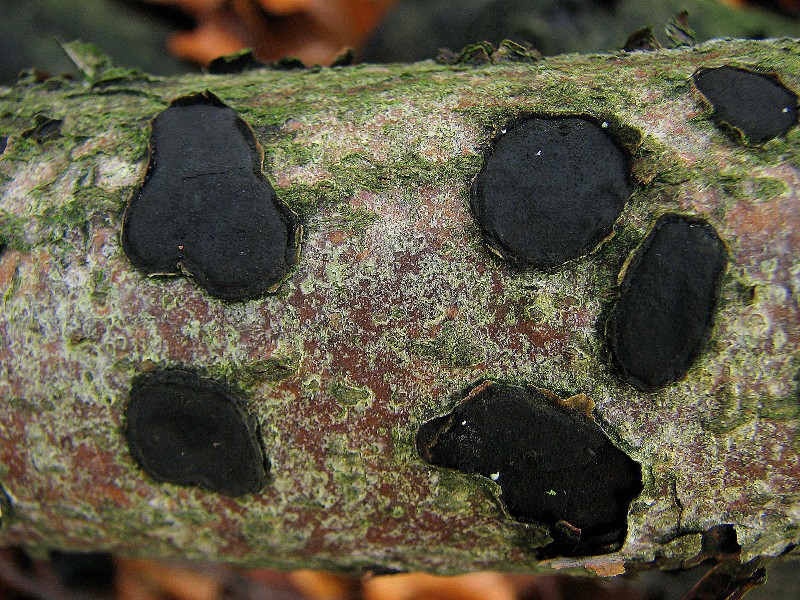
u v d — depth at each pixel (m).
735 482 0.09
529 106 0.09
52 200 0.09
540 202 0.09
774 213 0.09
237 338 0.09
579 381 0.09
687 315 0.09
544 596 0.16
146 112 0.10
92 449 0.09
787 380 0.09
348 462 0.09
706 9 0.15
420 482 0.09
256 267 0.09
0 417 0.09
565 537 0.09
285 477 0.09
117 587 0.15
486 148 0.09
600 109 0.09
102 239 0.09
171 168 0.09
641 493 0.09
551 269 0.09
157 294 0.09
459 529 0.09
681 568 0.10
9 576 0.15
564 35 0.14
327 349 0.09
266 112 0.09
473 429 0.09
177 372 0.09
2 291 0.09
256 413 0.09
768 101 0.09
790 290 0.09
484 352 0.09
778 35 0.15
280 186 0.09
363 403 0.09
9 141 0.10
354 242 0.09
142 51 0.17
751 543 0.09
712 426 0.09
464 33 0.14
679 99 0.09
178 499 0.09
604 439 0.09
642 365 0.09
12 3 0.15
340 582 0.16
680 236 0.09
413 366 0.09
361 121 0.09
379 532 0.09
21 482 0.10
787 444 0.09
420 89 0.10
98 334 0.09
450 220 0.09
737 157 0.09
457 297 0.09
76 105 0.10
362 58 0.16
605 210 0.09
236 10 0.18
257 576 0.16
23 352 0.09
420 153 0.09
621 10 0.14
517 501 0.09
